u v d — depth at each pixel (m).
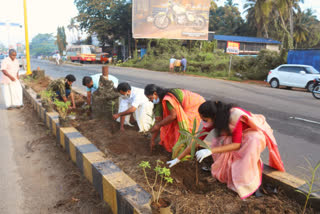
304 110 7.99
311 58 16.73
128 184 2.54
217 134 2.66
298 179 2.68
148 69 26.81
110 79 5.83
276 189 2.71
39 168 3.69
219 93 11.03
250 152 2.60
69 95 6.60
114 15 38.00
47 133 5.14
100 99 5.39
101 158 3.20
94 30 38.00
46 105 5.59
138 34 28.08
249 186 2.57
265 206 2.42
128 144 3.91
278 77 14.41
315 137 5.25
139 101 4.42
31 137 5.01
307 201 2.43
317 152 4.42
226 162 2.80
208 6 28.41
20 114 6.79
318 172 3.64
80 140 3.85
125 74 19.36
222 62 21.70
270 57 19.12
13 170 3.65
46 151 4.28
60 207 2.77
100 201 2.81
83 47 36.72
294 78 13.70
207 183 2.88
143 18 27.86
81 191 3.03
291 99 10.15
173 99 3.44
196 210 2.36
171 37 28.59
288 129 5.82
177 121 3.50
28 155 4.15
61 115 4.56
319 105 9.02
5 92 7.17
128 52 38.59
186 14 28.22
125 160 3.36
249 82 17.30
